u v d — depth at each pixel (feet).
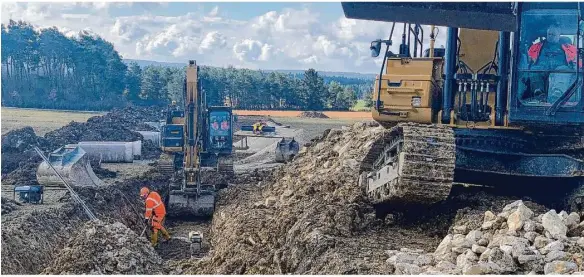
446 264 34.99
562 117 46.47
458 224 42.27
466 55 50.57
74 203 68.49
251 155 140.05
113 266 45.83
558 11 46.16
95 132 137.08
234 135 170.19
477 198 49.11
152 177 94.12
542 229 36.09
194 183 81.76
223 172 94.99
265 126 179.52
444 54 52.85
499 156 48.06
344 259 37.86
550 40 46.39
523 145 49.75
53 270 45.78
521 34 46.83
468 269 32.73
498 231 37.35
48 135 130.41
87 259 45.57
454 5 45.70
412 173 43.47
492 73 49.96
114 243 47.57
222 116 94.22
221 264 51.13
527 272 32.94
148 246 51.47
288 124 198.08
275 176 83.41
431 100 49.93
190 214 80.74
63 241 59.93
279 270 44.78
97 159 119.14
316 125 196.54
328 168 70.44
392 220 48.57
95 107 237.45
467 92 49.73
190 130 82.38
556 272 32.22
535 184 50.21
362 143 71.82
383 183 47.37
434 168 43.50
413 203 46.83
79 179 82.33
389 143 48.80
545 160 47.65
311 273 39.34
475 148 48.83
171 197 80.79
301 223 47.01
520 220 36.42
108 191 78.43
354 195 52.60
